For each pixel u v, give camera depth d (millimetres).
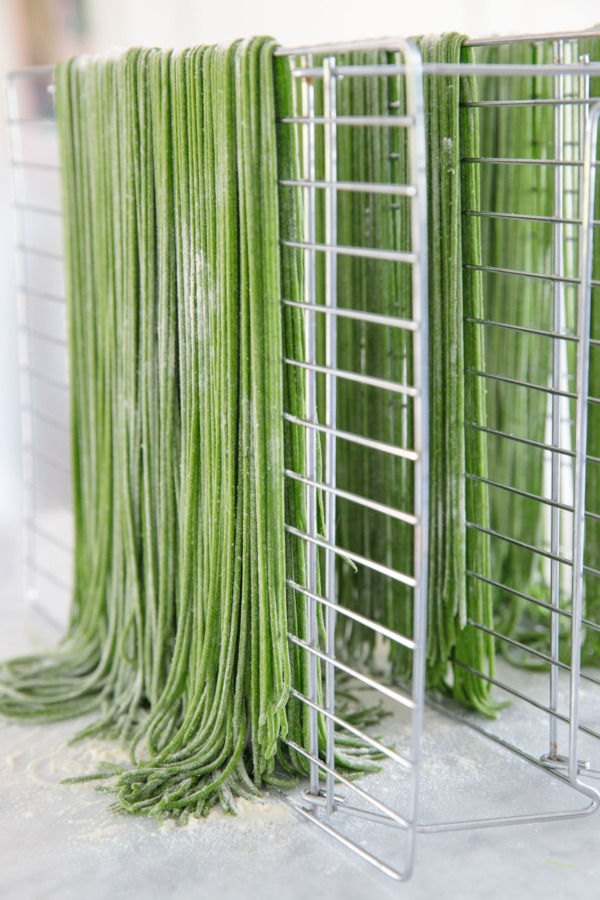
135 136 2076
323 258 2451
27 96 4137
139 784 1970
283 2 4262
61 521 3953
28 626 2953
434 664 2316
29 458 3031
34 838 1850
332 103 1634
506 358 2621
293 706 1992
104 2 4047
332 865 1747
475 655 2258
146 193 2080
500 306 2604
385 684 2461
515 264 2549
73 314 2480
